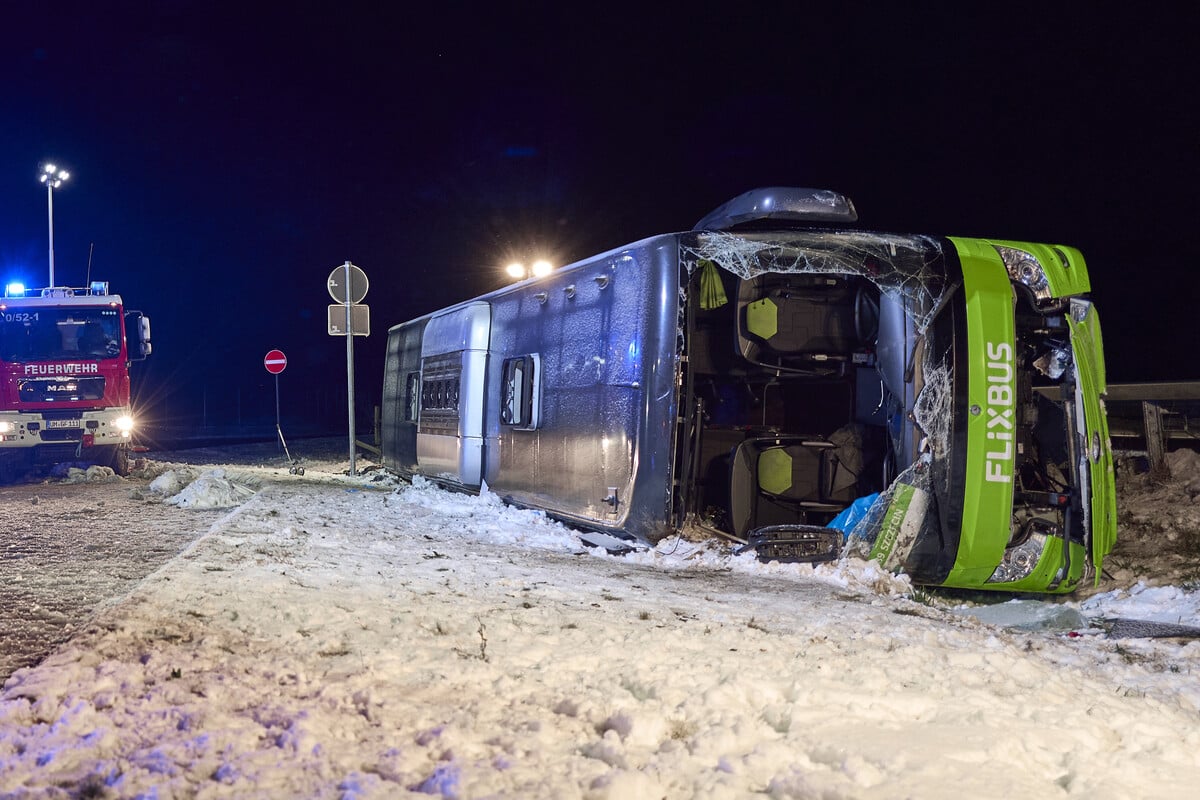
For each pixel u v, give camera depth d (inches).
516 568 341.1
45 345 781.3
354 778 128.3
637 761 141.2
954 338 372.5
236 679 174.4
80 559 327.6
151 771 130.3
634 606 270.4
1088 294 389.7
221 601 239.6
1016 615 348.5
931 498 373.7
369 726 151.9
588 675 189.0
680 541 396.2
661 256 394.6
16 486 721.0
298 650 197.5
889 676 193.2
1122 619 346.3
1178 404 544.1
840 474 428.1
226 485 544.1
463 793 124.6
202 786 125.6
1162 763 150.8
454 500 578.9
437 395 676.1
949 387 372.2
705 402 481.1
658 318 393.1
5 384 772.6
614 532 422.3
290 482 711.7
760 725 158.4
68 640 206.1
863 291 423.5
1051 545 377.7
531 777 131.5
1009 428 371.2
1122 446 558.6
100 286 822.5
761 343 425.4
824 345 426.3
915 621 269.3
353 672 182.5
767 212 402.0
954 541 371.6
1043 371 394.0
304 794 124.6
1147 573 406.3
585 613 253.1
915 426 376.5
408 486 736.3
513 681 181.2
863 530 378.9
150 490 600.7
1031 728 161.2
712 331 452.8
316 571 296.4
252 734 144.5
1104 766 145.9
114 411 792.9
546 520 498.0
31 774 130.3
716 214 436.1
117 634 200.7
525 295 540.7
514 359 541.6
